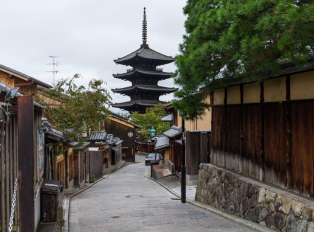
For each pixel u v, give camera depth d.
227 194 9.49
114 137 44.06
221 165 11.08
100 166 24.36
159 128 52.88
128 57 63.72
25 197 4.51
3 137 4.25
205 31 6.42
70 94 16.45
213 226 7.50
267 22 4.88
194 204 11.40
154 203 11.84
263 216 7.38
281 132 7.47
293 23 4.76
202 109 9.28
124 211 9.90
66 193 14.06
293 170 6.99
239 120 9.73
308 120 6.46
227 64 7.06
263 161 8.34
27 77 13.42
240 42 5.43
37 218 7.07
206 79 7.50
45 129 8.95
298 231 6.03
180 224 7.75
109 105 17.20
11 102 4.78
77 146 15.55
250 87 9.05
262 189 7.60
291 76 7.05
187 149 16.14
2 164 4.25
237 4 5.55
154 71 63.16
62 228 7.31
